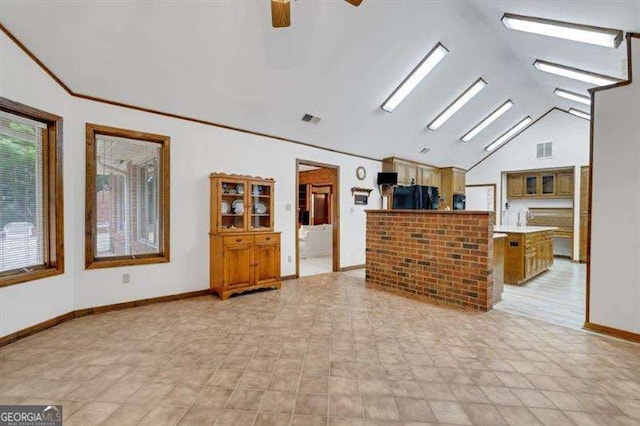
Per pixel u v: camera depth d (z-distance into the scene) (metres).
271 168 4.66
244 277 3.89
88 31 2.56
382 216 4.32
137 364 2.14
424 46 3.67
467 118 5.95
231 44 3.00
